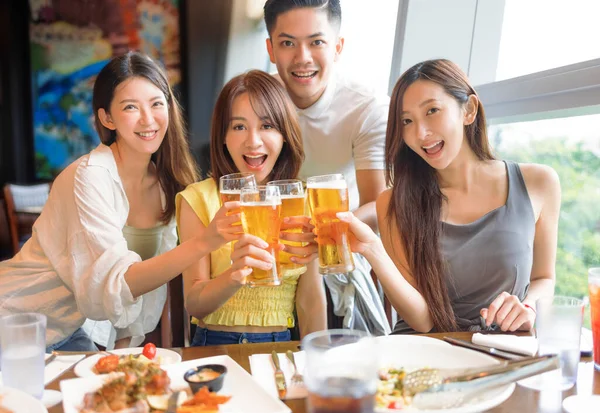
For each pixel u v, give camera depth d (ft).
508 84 8.27
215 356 4.00
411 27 10.58
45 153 19.33
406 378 3.44
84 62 18.75
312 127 7.96
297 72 7.39
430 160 5.80
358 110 7.88
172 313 6.33
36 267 6.51
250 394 3.44
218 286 5.41
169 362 4.14
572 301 3.99
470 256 5.94
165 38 17.79
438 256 5.89
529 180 6.08
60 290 6.48
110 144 6.85
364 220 7.14
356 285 7.00
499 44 9.49
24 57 18.94
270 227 4.34
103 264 5.80
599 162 6.88
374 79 11.95
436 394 3.31
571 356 3.63
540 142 7.96
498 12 9.45
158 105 6.54
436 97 5.61
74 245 6.11
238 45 15.93
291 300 6.25
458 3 10.05
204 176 16.25
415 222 5.97
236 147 5.95
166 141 6.95
